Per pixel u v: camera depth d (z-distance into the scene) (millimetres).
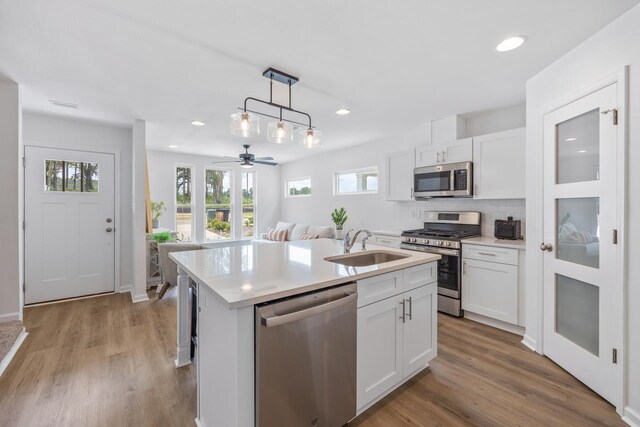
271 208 7270
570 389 1946
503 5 1616
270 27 1796
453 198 3826
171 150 5684
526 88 2592
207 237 6441
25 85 2643
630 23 1640
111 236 4086
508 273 2799
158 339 2691
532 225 2498
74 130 3805
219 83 2594
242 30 1824
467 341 2646
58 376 2096
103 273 4047
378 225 4988
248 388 1250
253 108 3260
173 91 2770
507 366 2232
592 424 1637
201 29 1811
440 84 2674
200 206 6273
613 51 1742
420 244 3535
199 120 3699
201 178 6277
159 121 3750
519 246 2707
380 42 1972
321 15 1687
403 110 3371
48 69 2332
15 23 1730
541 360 2312
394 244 4059
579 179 2018
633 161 1624
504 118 3371
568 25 1793
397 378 1903
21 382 2021
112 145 4070
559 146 2201
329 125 3977
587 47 1937
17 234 2734
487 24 1786
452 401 1841
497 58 2191
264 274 1621
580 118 2008
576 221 2051
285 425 1345
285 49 2053
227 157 6422
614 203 1727
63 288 3777
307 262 1956
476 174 3271
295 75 2451
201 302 1588
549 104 2260
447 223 3850
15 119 2646
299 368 1386
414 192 3852
